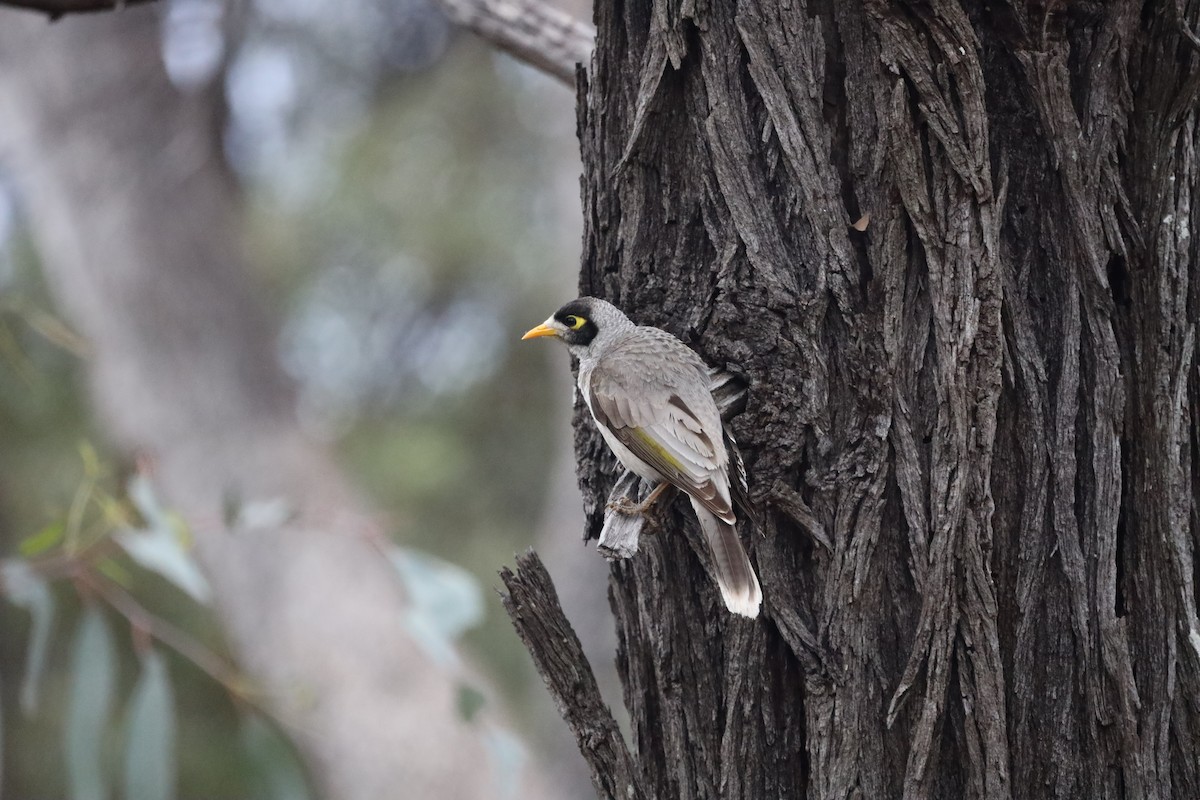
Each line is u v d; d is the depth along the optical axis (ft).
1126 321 24.32
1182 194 24.27
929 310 24.12
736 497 25.11
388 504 77.56
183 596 69.51
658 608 26.45
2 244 74.84
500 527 81.30
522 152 81.71
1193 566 24.22
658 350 26.27
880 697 24.09
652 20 25.70
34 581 34.55
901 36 23.54
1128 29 23.91
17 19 67.56
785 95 24.44
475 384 86.63
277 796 37.27
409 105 82.74
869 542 24.18
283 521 39.70
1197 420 24.45
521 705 70.95
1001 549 24.07
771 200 24.88
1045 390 24.14
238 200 71.67
